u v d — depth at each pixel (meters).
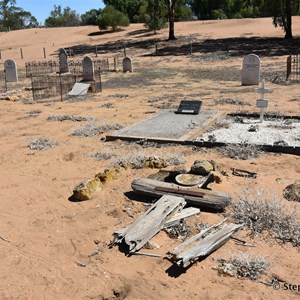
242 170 5.75
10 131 9.09
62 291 3.47
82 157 6.86
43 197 5.32
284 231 4.15
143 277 3.58
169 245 4.02
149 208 4.56
